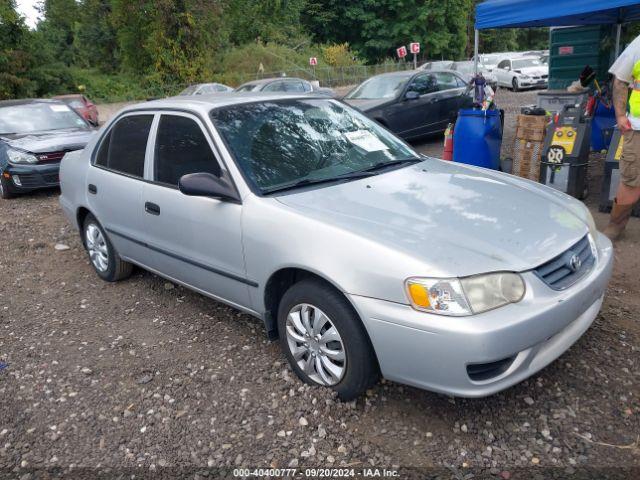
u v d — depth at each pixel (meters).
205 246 3.66
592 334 3.59
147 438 2.96
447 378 2.59
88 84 34.34
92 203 4.84
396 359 2.69
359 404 3.07
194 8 33.78
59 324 4.39
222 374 3.49
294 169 3.59
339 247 2.84
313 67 39.78
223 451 2.82
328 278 2.85
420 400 3.07
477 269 2.59
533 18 6.81
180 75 33.84
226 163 3.53
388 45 46.31
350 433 2.87
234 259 3.45
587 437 2.72
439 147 11.07
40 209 8.42
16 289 5.24
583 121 6.18
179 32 33.53
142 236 4.29
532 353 2.67
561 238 2.94
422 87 11.10
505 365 2.66
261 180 3.46
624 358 3.31
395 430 2.86
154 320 4.32
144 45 34.81
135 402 3.28
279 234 3.11
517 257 2.71
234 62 38.94
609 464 2.55
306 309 3.10
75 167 5.16
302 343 3.17
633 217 5.71
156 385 3.43
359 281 2.75
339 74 40.31
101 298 4.83
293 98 4.22
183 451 2.85
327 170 3.66
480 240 2.80
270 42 43.22
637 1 5.89
